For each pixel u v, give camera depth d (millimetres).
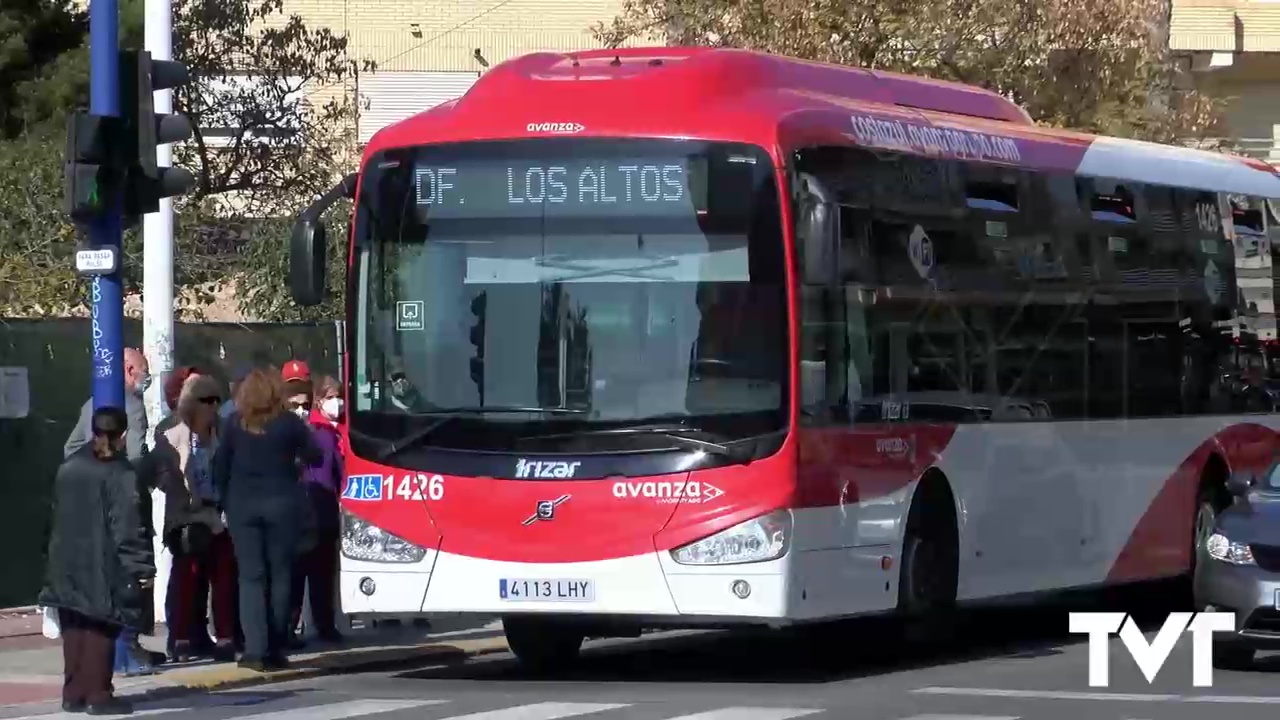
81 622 15250
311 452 17844
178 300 34938
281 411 17594
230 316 36938
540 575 15961
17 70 39406
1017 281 19594
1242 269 24016
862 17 34219
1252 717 14898
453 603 16156
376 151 16812
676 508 15812
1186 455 22422
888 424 17391
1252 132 50031
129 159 16594
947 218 18562
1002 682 17344
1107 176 21375
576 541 15914
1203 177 23391
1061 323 20266
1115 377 21141
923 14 34188
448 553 16172
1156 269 22109
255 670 17641
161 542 19844
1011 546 19359
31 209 31141
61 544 15211
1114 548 21062
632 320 16125
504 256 16391
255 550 17578
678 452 15891
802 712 15086
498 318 16344
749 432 15891
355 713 15234
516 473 16078
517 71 17188
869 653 18922
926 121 18703
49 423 21766
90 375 22125
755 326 15977
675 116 16328
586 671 18484
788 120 16422
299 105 40562
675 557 15789
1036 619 23594
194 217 34250
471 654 19969
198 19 39750
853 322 16938
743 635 22203
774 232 16031
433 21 61031
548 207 16359
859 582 16906
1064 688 16828
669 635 22219
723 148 16156
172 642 18469
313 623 19875
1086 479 20609
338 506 19797
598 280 16203
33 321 21625
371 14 60812
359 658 18734
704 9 35375
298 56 40719
